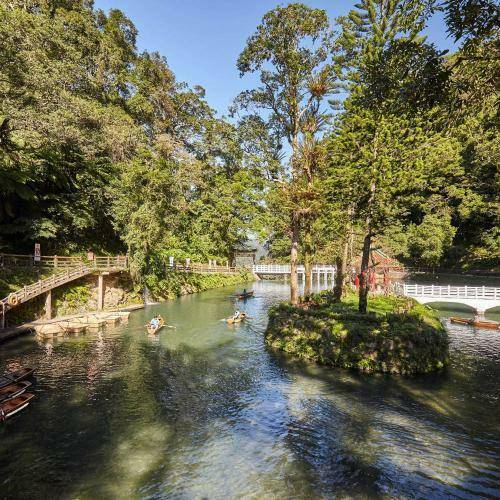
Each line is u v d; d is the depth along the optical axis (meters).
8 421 12.20
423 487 9.20
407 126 17.77
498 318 32.19
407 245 56.50
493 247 49.94
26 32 31.08
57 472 9.58
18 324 23.83
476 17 6.61
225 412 13.14
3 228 28.48
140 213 35.41
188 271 50.47
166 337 23.42
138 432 11.66
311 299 27.41
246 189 27.64
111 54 49.88
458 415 13.05
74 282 29.77
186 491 8.91
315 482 9.34
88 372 16.80
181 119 58.84
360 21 19.66
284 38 24.05
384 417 12.85
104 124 36.44
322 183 21.92
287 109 26.59
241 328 26.69
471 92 8.37
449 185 50.28
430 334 18.09
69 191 33.97
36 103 29.22
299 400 14.15
